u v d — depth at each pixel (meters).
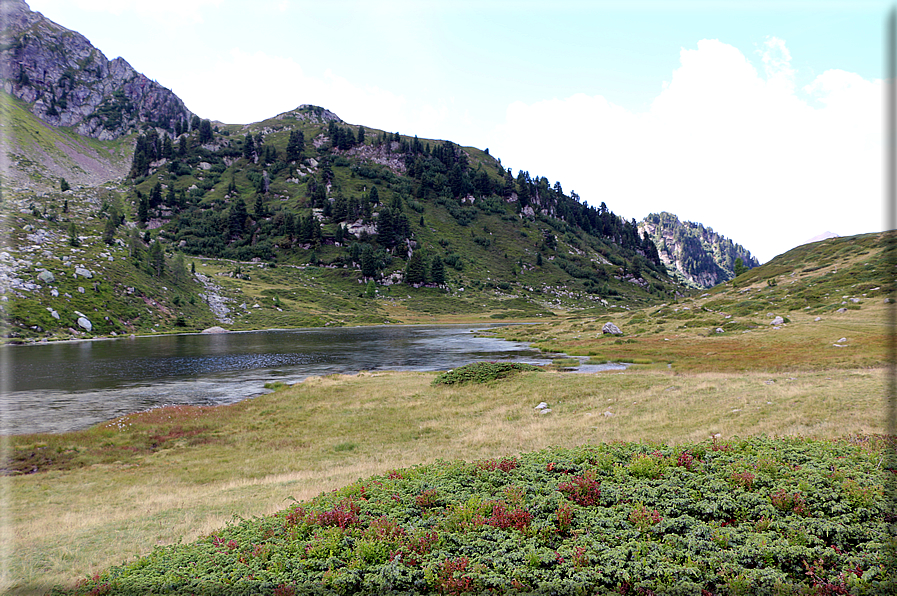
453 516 12.71
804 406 25.34
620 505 12.77
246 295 196.62
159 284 163.38
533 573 9.91
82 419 40.16
